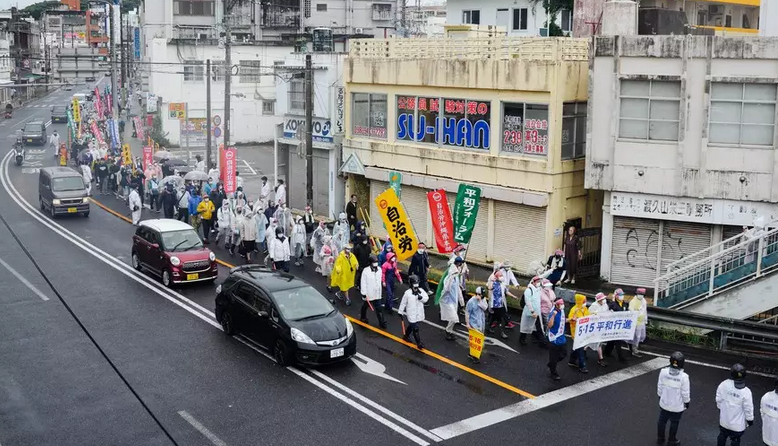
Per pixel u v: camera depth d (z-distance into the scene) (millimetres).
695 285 21172
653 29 27469
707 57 22016
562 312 17125
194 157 56875
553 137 24859
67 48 131250
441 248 23750
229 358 18500
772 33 25875
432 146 29031
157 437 14336
